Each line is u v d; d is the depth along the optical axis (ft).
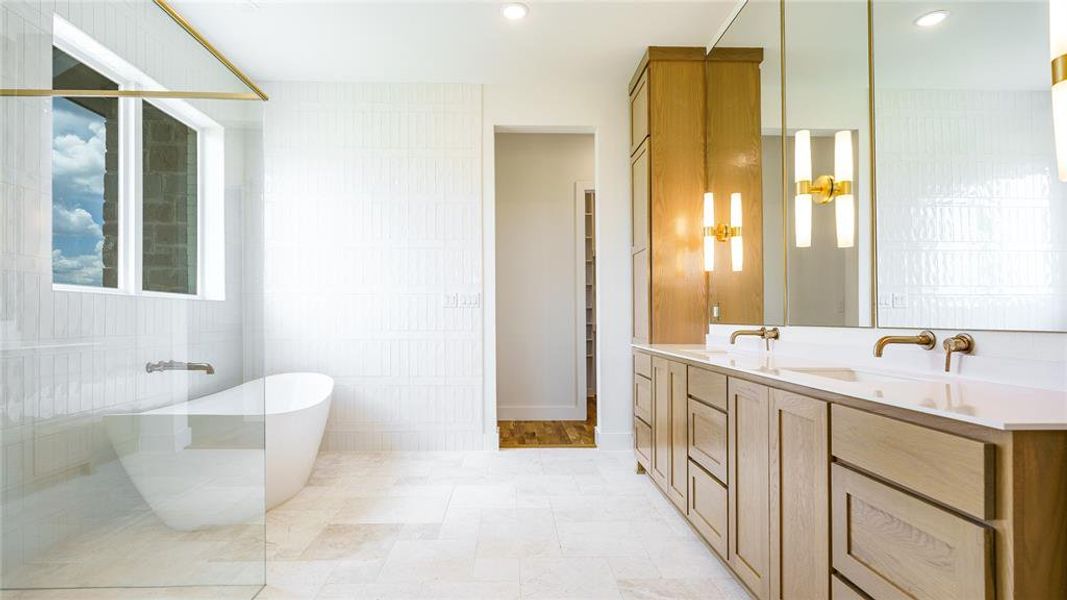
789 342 7.48
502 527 7.68
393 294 12.10
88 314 5.34
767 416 5.07
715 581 6.11
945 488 2.92
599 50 10.70
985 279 4.26
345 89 12.11
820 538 4.17
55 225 5.20
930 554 3.03
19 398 4.92
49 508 5.04
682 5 9.04
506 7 9.12
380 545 7.08
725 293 9.72
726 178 9.74
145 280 5.76
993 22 4.21
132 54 6.09
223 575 5.87
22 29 5.13
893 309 5.41
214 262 6.41
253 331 6.77
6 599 4.87
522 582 6.08
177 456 5.81
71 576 5.15
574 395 15.89
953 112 4.59
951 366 4.69
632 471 10.49
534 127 12.35
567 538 7.30
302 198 12.04
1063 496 2.61
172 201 6.07
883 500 3.43
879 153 5.65
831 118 6.57
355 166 12.10
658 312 10.56
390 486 9.54
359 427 12.06
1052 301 3.74
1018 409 2.96
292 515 8.15
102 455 5.35
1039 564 2.58
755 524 5.31
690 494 7.23
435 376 12.12
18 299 4.90
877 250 5.66
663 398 8.53
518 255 15.96
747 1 8.71
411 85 12.18
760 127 8.47
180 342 6.00
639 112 11.32
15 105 5.01
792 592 4.60
